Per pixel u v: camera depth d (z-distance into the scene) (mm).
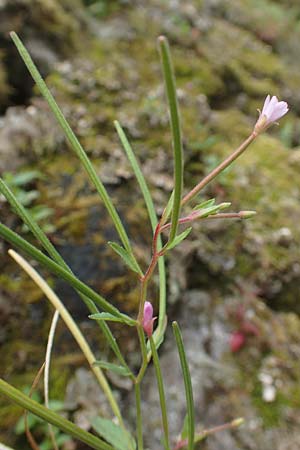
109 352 307
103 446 181
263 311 366
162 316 194
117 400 299
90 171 177
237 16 882
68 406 284
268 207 417
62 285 308
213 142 448
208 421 305
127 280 321
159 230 168
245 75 695
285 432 306
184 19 726
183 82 612
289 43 878
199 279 376
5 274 304
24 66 474
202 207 167
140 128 417
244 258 384
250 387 324
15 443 268
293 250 394
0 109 452
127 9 664
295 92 715
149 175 385
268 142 508
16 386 283
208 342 344
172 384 316
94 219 336
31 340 298
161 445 292
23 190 340
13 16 477
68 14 565
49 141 369
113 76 482
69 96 435
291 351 347
